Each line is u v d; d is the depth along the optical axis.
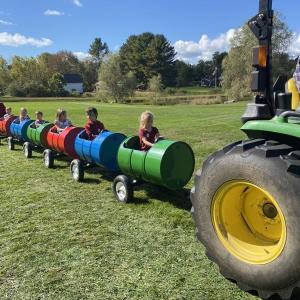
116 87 53.53
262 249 3.20
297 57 3.67
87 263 3.99
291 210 2.78
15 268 3.93
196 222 3.56
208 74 105.88
